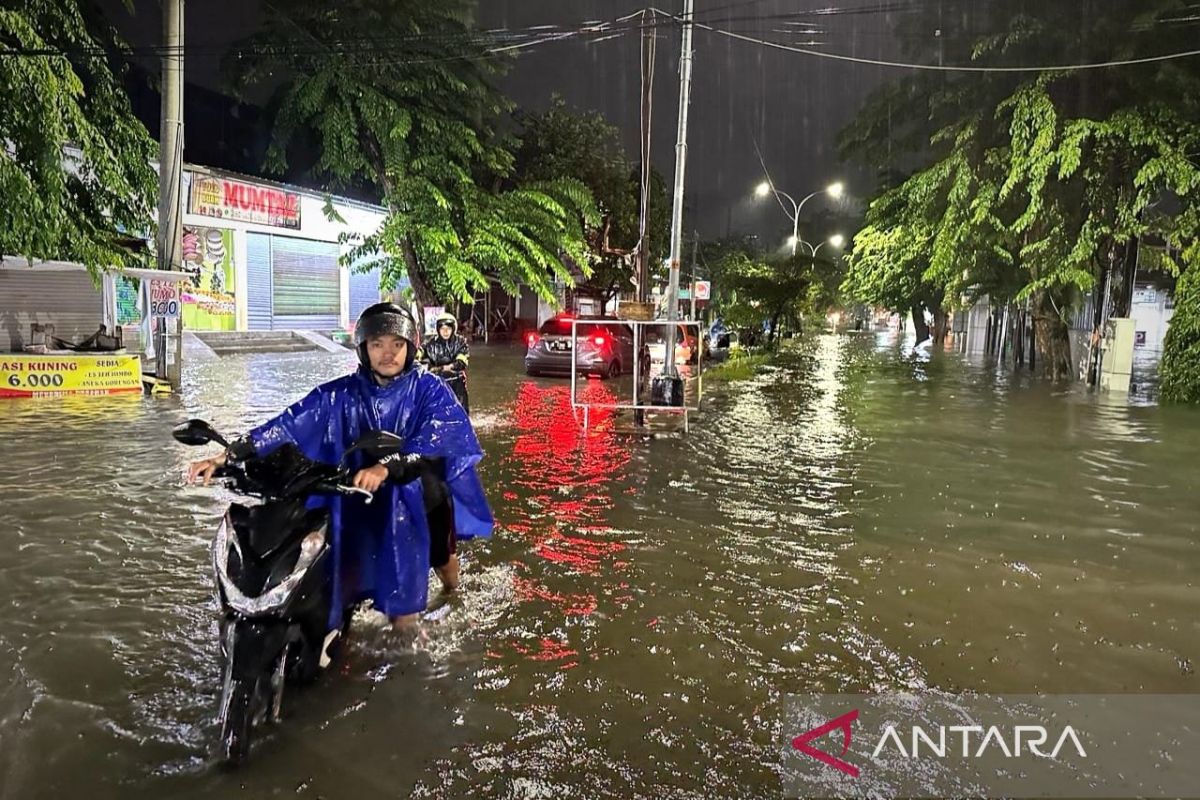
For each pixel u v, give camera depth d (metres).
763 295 31.02
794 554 5.82
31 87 11.34
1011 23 17.36
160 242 14.34
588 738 3.37
